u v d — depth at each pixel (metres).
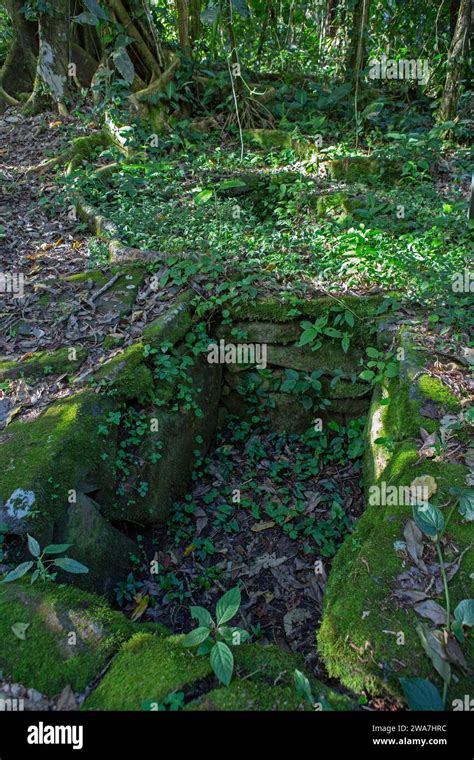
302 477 3.96
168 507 3.62
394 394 3.45
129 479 3.32
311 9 9.48
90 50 7.80
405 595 2.17
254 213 6.04
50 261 4.86
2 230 5.13
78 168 6.19
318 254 4.66
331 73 7.93
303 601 3.20
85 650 2.09
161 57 7.31
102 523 3.10
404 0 8.20
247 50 8.64
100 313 4.09
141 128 6.68
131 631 2.20
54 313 4.15
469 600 2.04
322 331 3.97
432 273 4.14
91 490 3.09
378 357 3.85
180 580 3.33
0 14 9.17
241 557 3.50
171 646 2.09
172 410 3.71
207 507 3.82
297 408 4.29
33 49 7.89
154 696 1.89
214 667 1.92
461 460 2.76
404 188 5.80
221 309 4.19
